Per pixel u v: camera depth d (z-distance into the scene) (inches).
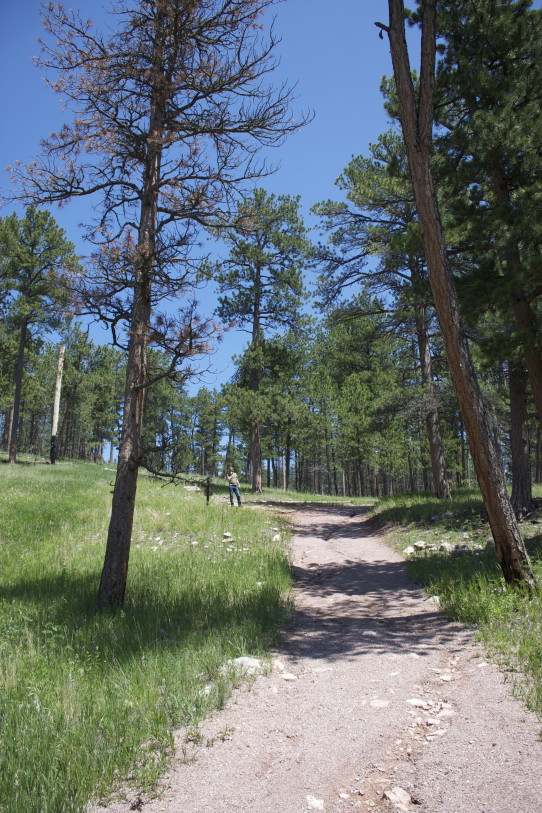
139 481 1007.0
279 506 946.7
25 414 1994.3
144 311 340.2
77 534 541.3
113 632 257.0
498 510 304.5
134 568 413.7
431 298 469.1
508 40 458.0
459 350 315.9
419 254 667.4
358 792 121.3
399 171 570.6
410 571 406.6
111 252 312.2
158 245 332.5
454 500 697.6
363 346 1042.1
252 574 396.2
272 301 1123.3
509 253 436.5
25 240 1186.6
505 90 431.2
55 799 118.4
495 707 160.1
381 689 186.2
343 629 278.5
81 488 823.1
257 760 138.2
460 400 315.6
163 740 148.7
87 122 346.9
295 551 545.0
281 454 1866.4
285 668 215.0
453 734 145.3
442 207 525.3
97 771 131.3
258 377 1152.8
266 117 346.9
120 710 166.4
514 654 204.8
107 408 2105.1
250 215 379.6
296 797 120.4
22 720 157.9
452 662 210.8
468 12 462.6
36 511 609.6
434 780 123.1
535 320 443.2
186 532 579.2
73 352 1860.2
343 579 419.8
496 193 470.3
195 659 212.4
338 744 144.9
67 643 239.8
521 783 117.0
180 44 352.5
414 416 792.9
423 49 317.4
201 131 357.4
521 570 298.2
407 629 270.8
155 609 298.4
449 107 481.4
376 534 636.1
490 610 258.7
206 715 167.8
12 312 1168.2
